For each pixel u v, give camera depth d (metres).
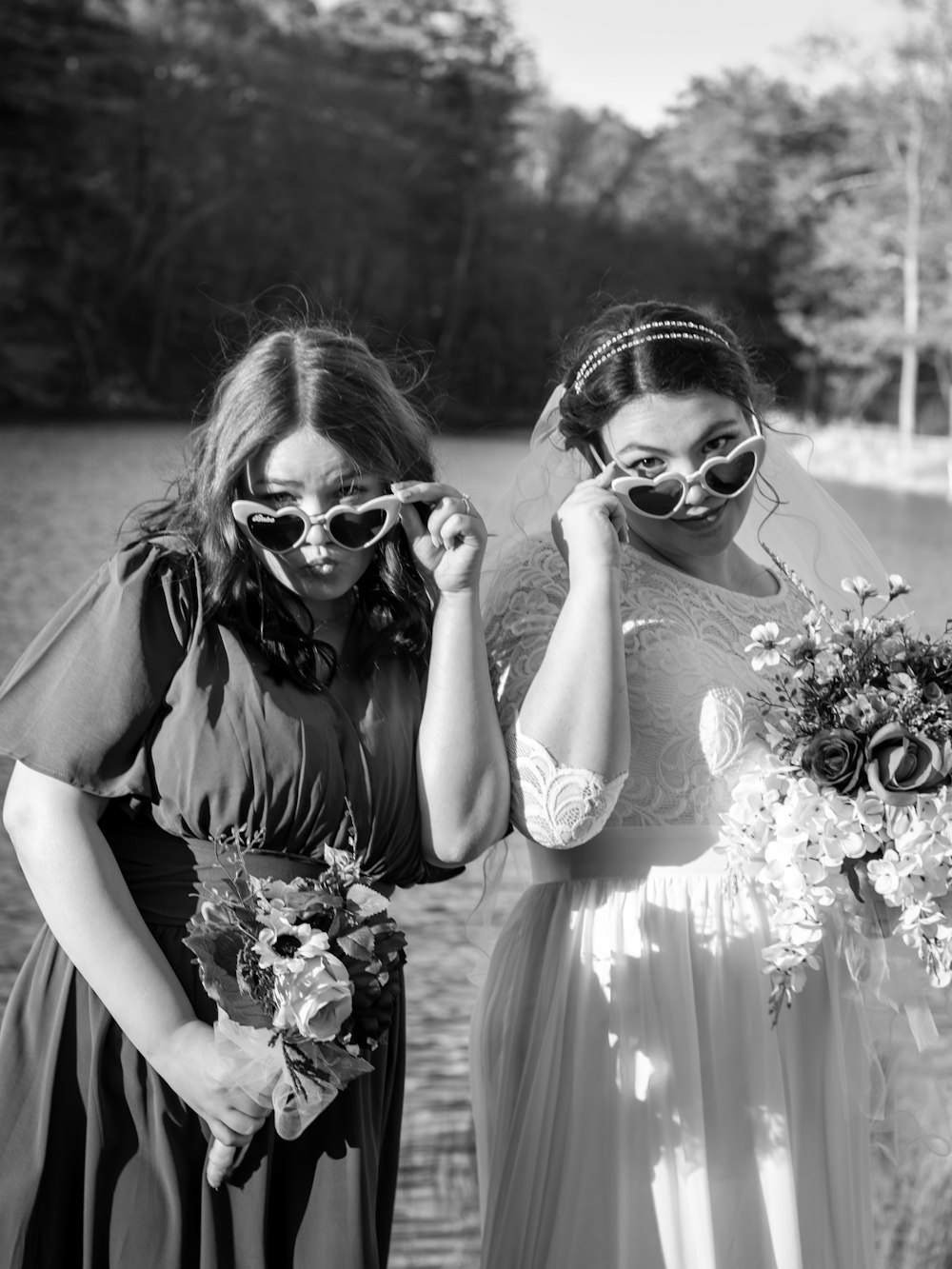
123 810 2.08
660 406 2.31
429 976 5.26
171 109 50.06
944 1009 2.53
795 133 62.44
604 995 2.31
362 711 2.14
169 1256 2.00
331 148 55.00
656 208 63.22
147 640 2.03
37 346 46.09
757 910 2.33
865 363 53.00
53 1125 2.02
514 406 59.50
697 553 2.40
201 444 2.14
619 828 2.34
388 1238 2.26
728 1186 2.27
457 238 59.44
